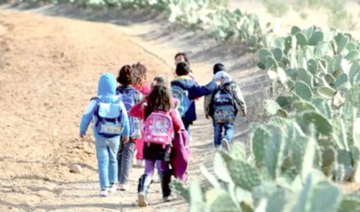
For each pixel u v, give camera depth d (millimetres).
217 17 49531
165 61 46344
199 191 11258
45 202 19109
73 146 25672
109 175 19938
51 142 26344
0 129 28312
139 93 20609
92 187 20812
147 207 18188
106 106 19312
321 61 26469
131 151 20516
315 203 9117
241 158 12812
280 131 12219
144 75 21281
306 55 27953
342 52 29266
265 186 10547
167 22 61969
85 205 18703
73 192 20203
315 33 32625
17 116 31109
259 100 27828
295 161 12055
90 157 24453
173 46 53125
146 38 58062
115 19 70188
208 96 22484
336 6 69938
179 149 17922
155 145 17656
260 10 73375
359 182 13992
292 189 10742
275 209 9570
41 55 47094
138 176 22344
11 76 41750
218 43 48906
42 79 40500
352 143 14641
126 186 20328
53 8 82250
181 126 17906
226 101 22078
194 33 54312
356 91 14789
